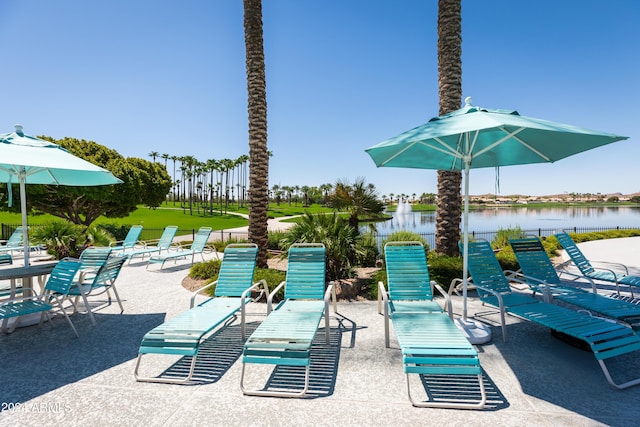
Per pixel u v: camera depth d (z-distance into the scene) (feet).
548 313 13.89
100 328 17.11
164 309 20.40
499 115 13.03
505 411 9.63
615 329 11.93
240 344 14.92
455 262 24.67
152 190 86.89
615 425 8.91
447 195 28.19
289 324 12.75
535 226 113.60
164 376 12.04
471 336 14.42
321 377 11.83
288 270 17.21
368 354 13.66
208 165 286.66
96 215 81.35
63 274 16.83
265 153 29.63
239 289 17.75
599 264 32.58
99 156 76.54
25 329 16.96
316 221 27.17
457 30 27.73
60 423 9.30
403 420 9.30
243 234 77.10
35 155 15.94
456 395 10.53
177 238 81.10
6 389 11.18
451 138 17.08
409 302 15.74
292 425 9.16
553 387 10.89
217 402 10.34
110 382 11.62
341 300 21.75
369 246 34.09
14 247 41.29
